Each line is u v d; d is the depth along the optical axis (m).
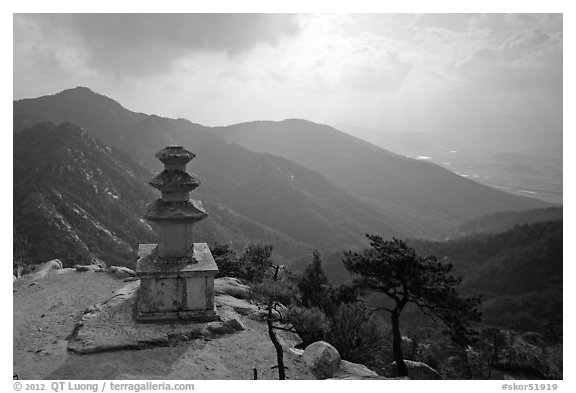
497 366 27.61
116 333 12.06
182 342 12.00
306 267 17.80
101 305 13.97
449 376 22.02
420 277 14.54
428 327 45.81
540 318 59.22
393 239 15.85
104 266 19.78
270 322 10.73
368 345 14.69
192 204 13.35
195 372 10.66
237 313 13.98
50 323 13.21
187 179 13.17
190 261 13.30
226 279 17.05
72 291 16.02
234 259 19.89
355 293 15.81
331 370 11.44
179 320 12.95
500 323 60.97
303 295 16.44
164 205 13.16
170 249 13.31
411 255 14.66
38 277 17.41
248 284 17.58
